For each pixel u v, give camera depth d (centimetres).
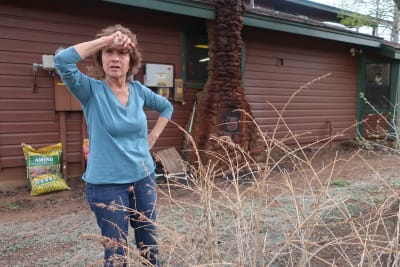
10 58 527
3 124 527
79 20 579
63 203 456
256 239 171
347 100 1026
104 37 186
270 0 1384
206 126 610
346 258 200
